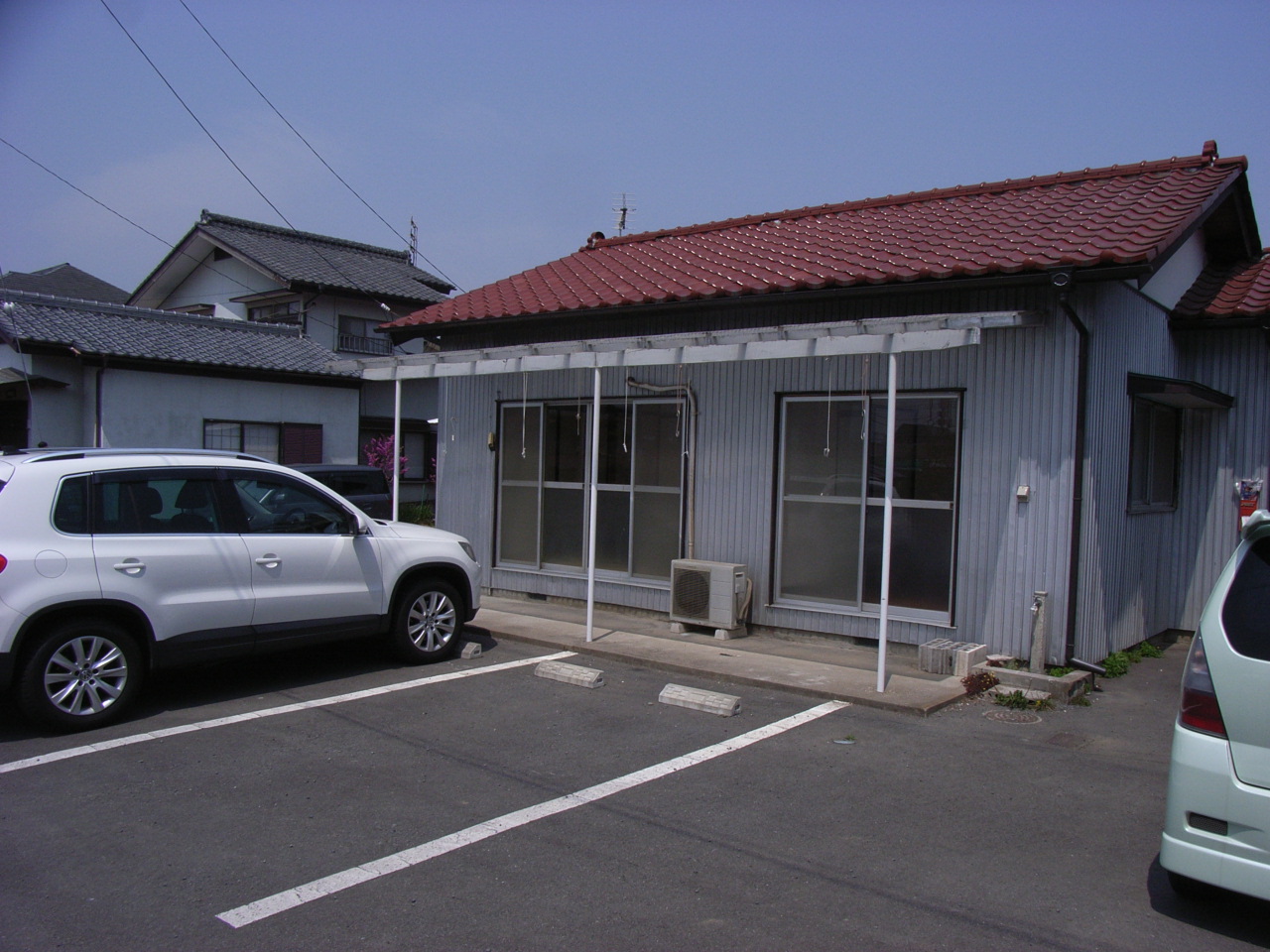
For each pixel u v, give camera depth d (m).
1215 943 3.63
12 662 5.67
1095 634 7.89
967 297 7.90
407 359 9.97
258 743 5.86
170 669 7.02
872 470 8.52
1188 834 3.64
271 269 23.28
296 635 7.02
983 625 7.84
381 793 5.04
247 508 6.92
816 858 4.32
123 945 3.49
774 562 9.14
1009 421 7.72
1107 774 5.53
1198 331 9.60
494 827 4.62
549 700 6.93
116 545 6.13
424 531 8.20
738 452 9.37
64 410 17.59
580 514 10.74
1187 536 9.70
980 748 5.99
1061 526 7.47
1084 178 10.45
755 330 7.41
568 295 10.84
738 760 5.69
